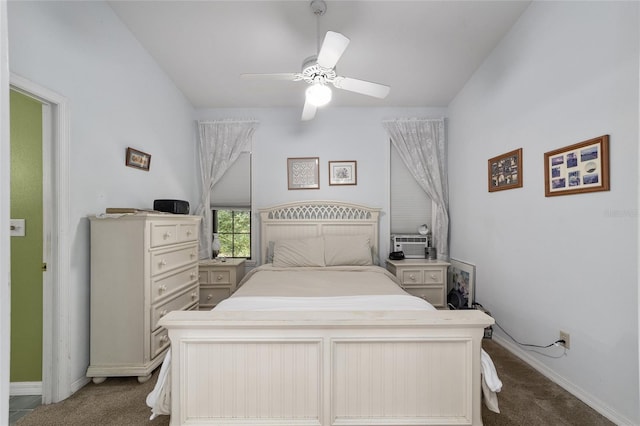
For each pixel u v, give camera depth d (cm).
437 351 141
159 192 297
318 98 208
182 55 278
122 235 204
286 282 255
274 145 384
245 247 386
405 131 377
